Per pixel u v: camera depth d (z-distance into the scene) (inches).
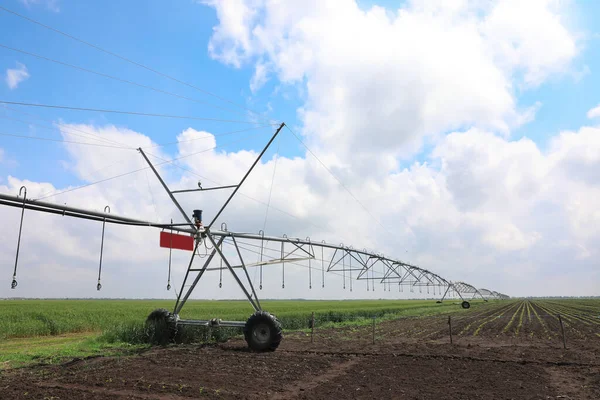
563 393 381.4
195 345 718.5
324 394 374.9
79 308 1571.1
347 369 505.0
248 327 653.3
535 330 1069.1
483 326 1206.9
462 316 1785.2
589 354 629.9
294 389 395.9
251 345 647.1
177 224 665.6
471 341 832.3
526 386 410.0
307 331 1057.5
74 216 541.6
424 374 472.1
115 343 717.3
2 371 474.0
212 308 1952.5
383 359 582.2
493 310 2390.5
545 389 397.1
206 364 523.8
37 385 398.9
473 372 485.4
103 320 1133.7
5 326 952.3
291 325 1173.7
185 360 551.8
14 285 458.0
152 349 661.9
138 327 761.6
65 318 1092.5
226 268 701.9
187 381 418.9
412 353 639.1
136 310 1461.6
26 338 919.0
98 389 386.3
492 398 362.3
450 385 414.3
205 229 685.3
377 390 391.5
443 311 2292.1
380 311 1929.1
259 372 475.5
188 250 698.2
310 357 592.1
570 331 1041.5
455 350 679.1
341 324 1295.5
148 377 437.4
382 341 824.3
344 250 1152.2
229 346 702.5
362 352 645.3
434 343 788.6
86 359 556.1
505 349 692.7
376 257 1347.2
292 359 573.0
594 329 1095.6
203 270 718.5
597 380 438.3
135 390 382.0
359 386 408.8
